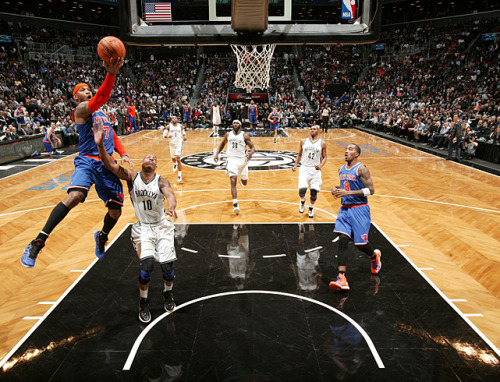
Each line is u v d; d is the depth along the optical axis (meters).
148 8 9.94
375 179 9.98
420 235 6.07
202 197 8.30
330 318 3.75
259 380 2.89
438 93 22.97
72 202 3.44
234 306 3.98
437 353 3.23
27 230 6.28
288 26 10.05
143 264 3.58
